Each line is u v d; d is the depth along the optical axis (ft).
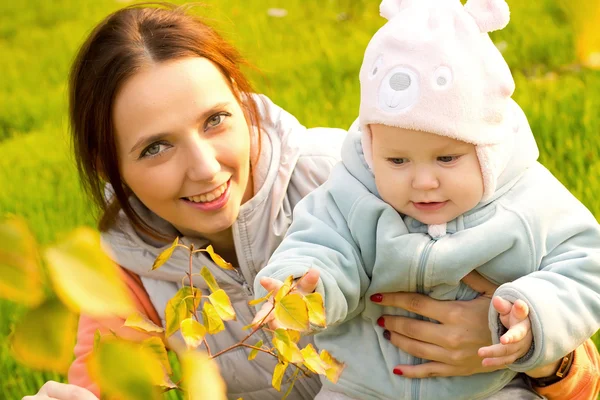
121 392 3.23
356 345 7.84
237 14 23.38
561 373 7.73
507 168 7.21
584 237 7.22
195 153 7.39
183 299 5.72
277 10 22.81
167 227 8.39
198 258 8.34
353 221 7.36
